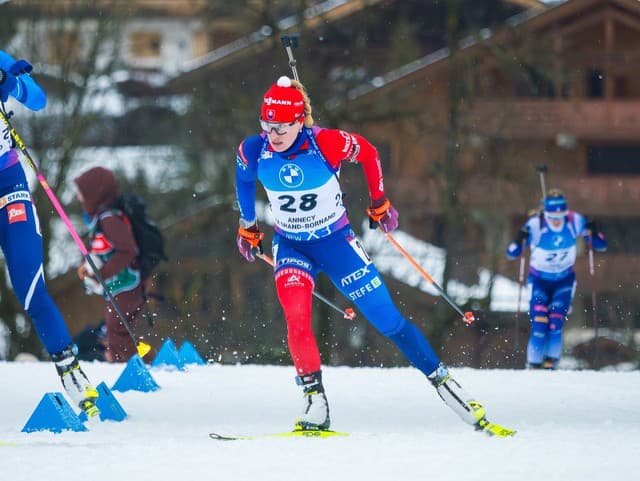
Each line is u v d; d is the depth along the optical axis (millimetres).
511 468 12898
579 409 19750
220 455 13773
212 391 22047
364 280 16781
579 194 77812
